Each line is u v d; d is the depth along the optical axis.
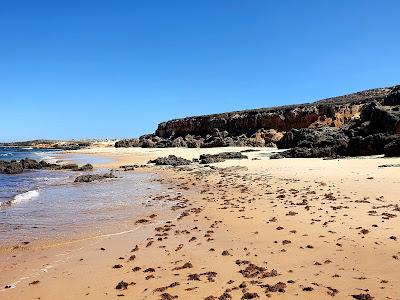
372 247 10.41
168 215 16.94
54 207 19.70
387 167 27.97
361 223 12.88
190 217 16.16
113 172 42.06
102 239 13.25
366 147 40.50
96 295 8.38
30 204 20.73
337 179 24.00
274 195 20.03
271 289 7.98
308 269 9.13
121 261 10.72
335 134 52.78
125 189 26.86
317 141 51.69
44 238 13.57
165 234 13.52
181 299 7.83
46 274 9.92
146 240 12.87
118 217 16.88
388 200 16.31
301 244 11.16
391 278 8.23
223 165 42.22
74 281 9.31
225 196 21.19
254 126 100.88
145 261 10.59
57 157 83.50
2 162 47.94
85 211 18.50
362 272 8.70
